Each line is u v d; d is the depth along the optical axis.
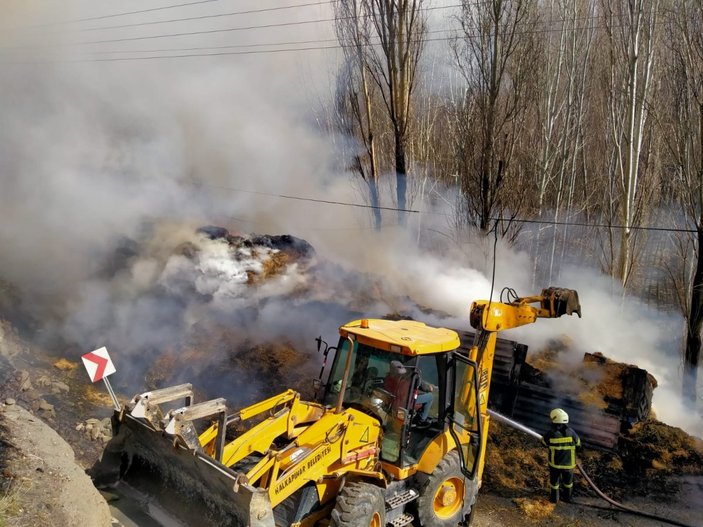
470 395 6.61
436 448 6.13
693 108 13.36
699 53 13.05
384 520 5.47
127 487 5.39
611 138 19.28
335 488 5.51
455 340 6.32
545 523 7.01
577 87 20.56
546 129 19.98
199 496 4.89
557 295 6.88
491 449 8.45
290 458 5.13
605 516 7.18
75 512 4.74
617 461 8.29
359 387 6.08
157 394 5.27
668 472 8.11
